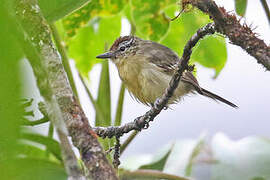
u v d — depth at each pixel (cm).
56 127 301
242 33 488
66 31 998
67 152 304
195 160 1087
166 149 1012
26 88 229
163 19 1012
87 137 440
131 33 1132
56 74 444
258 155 1067
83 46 1133
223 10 493
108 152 698
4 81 224
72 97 448
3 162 229
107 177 427
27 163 247
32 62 285
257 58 487
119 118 877
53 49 441
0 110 224
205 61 1086
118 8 998
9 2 249
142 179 799
